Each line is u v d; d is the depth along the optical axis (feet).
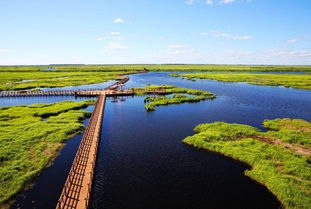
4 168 83.41
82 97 246.27
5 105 208.03
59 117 155.33
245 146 103.50
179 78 470.80
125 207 64.90
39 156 95.09
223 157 96.53
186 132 128.16
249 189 73.36
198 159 94.68
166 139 117.39
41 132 122.21
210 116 162.71
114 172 84.17
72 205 59.00
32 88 311.68
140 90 266.77
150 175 82.07
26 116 160.25
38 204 66.23
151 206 65.26
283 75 510.58
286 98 236.22
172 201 67.41
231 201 67.36
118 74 529.04
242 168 87.10
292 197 66.44
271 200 67.72
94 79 406.21
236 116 162.81
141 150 103.81
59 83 347.97
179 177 80.59
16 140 110.01
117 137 120.57
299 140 109.60
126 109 186.29
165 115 165.89
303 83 352.08
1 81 378.32
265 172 80.33
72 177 72.13
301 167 81.76
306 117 160.86
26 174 80.38
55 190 73.26
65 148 106.83
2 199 67.05
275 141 111.86
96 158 92.89
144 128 135.54
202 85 350.43
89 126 121.08
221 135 117.80
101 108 169.89
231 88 316.19
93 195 70.38
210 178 80.07
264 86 341.00
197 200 67.87
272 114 169.07
